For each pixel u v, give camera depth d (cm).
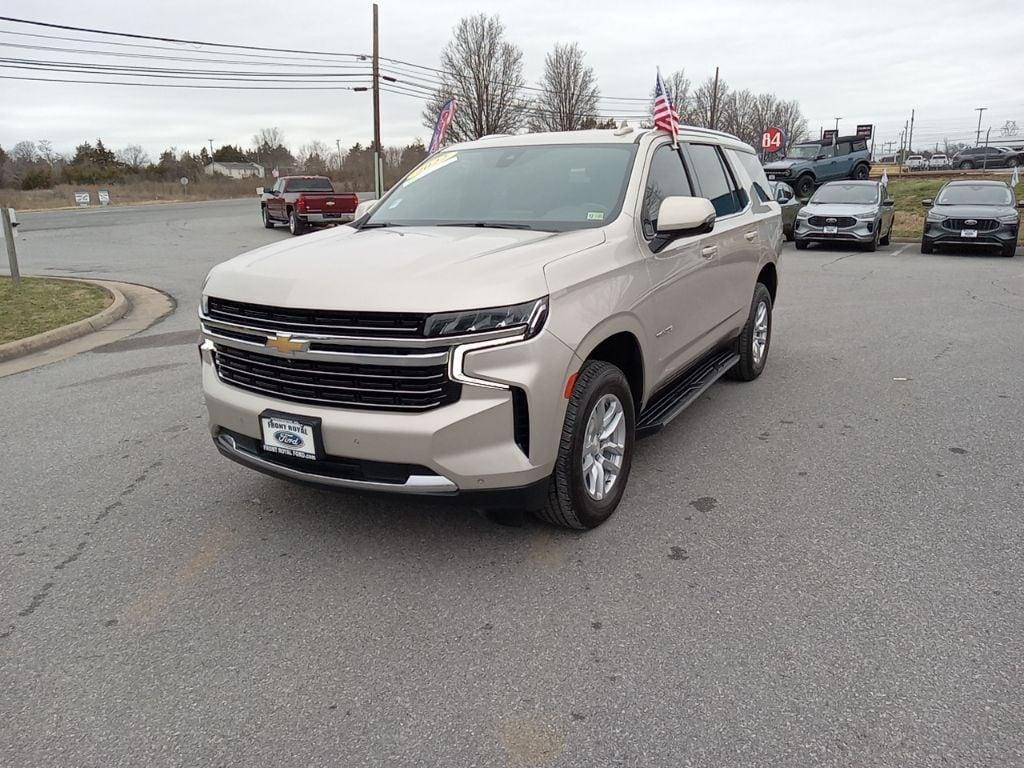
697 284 482
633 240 403
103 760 242
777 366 711
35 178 6825
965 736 243
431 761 239
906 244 1933
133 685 277
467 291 310
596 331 353
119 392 649
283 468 348
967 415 555
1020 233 2016
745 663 282
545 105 5441
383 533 386
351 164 7225
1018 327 855
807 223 1744
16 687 276
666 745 243
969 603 317
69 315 953
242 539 384
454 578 344
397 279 317
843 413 566
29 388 671
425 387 310
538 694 268
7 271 1493
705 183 535
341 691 272
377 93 3591
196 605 327
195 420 570
